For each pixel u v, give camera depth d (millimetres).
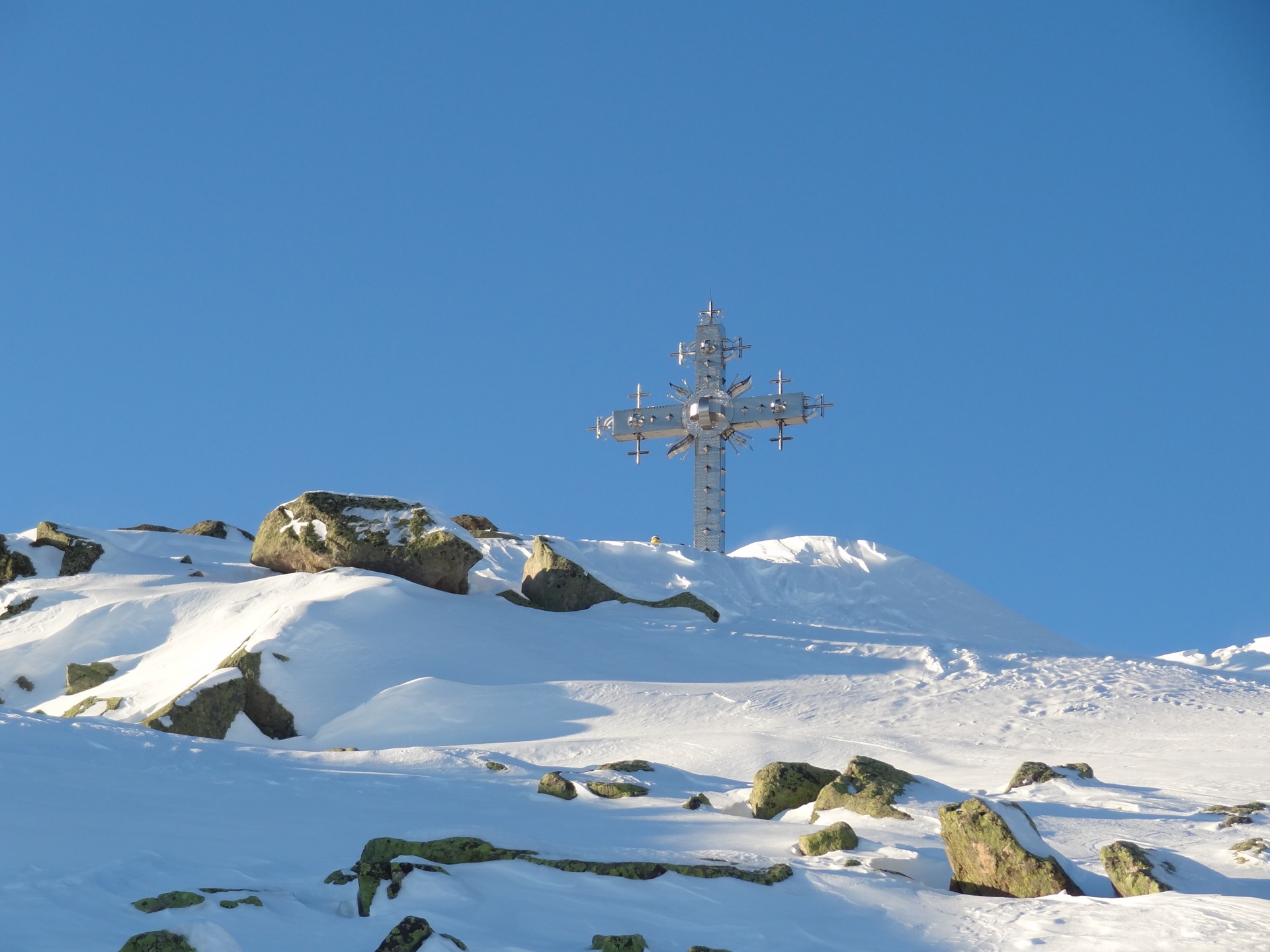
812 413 60250
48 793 14547
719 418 61062
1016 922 9586
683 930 9297
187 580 47312
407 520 46625
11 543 48844
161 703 34844
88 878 9672
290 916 9023
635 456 63531
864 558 68375
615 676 38719
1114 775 22969
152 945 7574
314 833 13164
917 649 42406
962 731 30938
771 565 63250
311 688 35500
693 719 33125
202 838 12250
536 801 17656
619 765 20938
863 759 17422
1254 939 8609
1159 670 39938
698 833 14734
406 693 34594
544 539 54594
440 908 9234
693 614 47219
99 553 49062
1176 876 10883
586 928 9094
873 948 9031
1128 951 8617
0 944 7711
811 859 12484
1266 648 62969
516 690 35500
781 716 33250
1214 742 28094
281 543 47281
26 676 39562
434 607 42250
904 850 12828
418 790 17969
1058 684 37281
